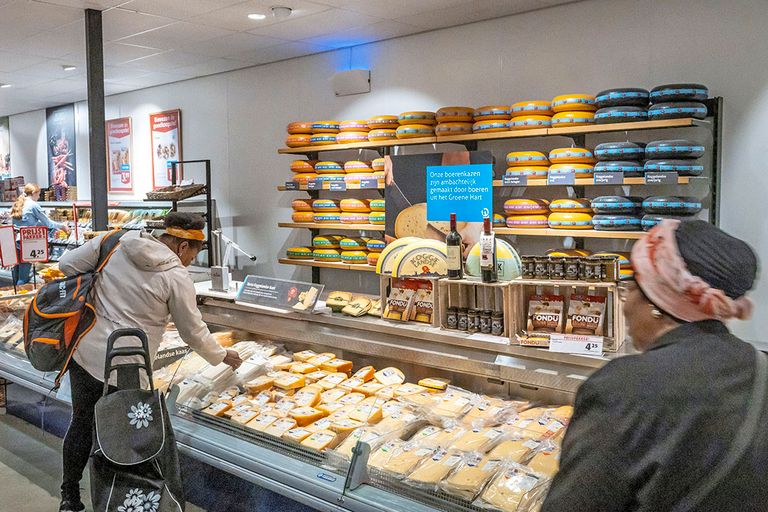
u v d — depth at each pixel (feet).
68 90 27.91
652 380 3.38
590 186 15.57
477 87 17.20
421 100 18.39
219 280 13.16
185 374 11.30
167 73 24.14
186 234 10.40
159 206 26.84
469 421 8.84
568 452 3.50
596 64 15.16
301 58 21.34
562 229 14.55
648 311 3.81
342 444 8.72
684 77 13.98
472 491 7.38
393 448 8.38
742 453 3.20
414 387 9.95
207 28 17.57
